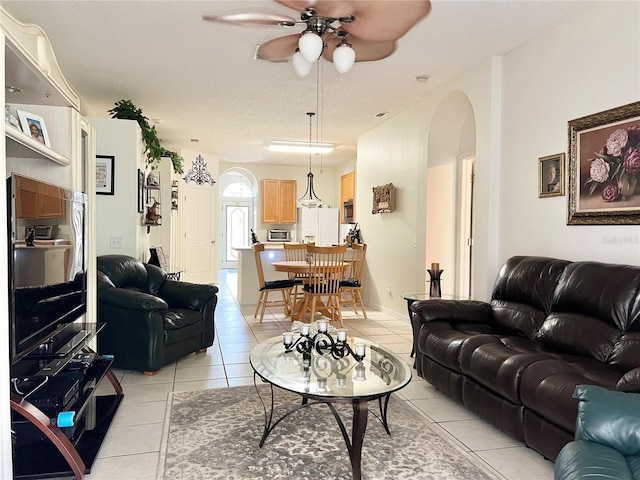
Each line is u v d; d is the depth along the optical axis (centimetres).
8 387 173
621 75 277
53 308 232
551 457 213
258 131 679
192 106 537
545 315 295
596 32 293
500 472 218
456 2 287
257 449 239
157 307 355
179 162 723
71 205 262
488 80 388
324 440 251
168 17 312
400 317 579
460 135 514
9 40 189
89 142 332
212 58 386
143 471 216
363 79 440
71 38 346
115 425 266
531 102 351
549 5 295
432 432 262
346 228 921
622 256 278
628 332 234
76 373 257
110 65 402
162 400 306
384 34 325
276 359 260
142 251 536
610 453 145
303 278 571
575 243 312
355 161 939
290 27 325
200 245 879
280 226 1063
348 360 259
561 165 322
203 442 246
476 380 271
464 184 518
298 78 436
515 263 338
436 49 367
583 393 164
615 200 281
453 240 522
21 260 191
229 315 605
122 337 361
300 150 832
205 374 362
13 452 222
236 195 1220
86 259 297
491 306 344
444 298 412
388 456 233
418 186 526
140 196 493
